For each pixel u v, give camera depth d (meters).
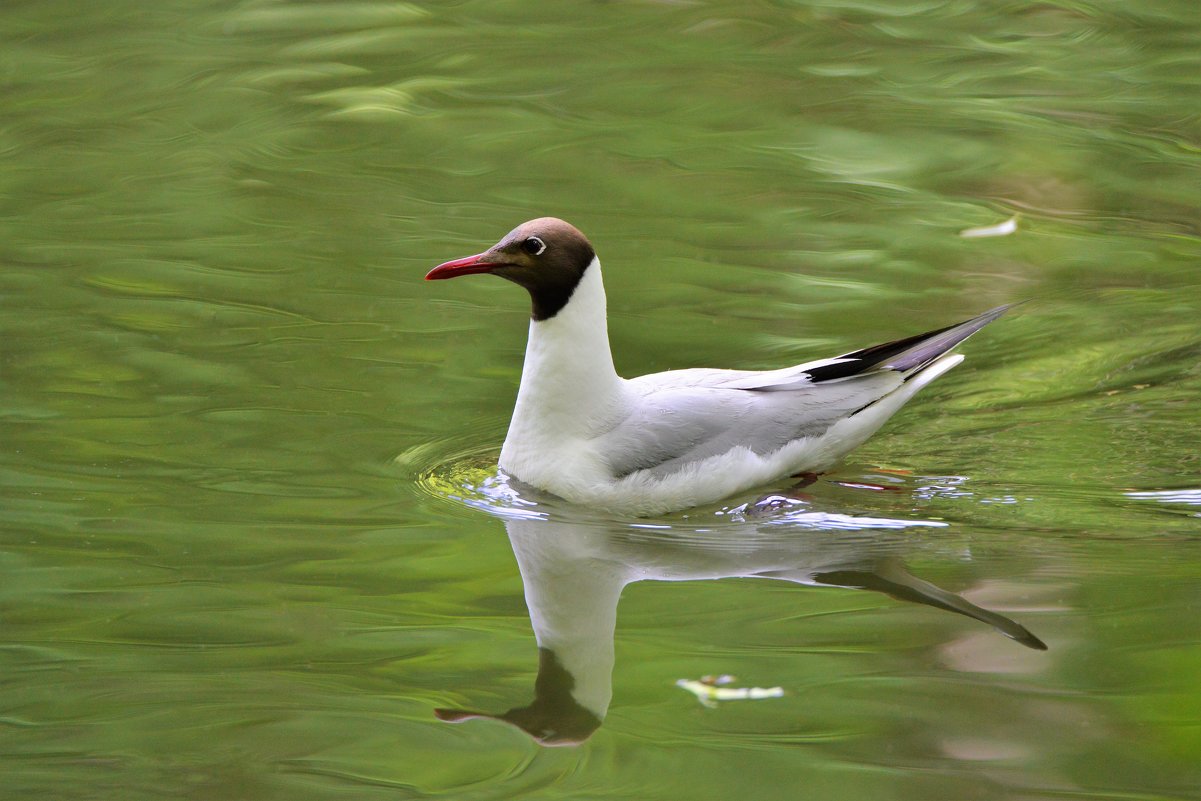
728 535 11.01
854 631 9.28
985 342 14.40
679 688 8.62
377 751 7.97
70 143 19.62
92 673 8.72
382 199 17.88
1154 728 8.06
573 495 11.45
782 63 22.47
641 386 11.91
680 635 9.28
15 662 8.83
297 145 19.64
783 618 9.51
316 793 7.61
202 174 18.70
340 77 22.02
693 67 22.31
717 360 13.76
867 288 15.48
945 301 15.18
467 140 19.80
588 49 23.00
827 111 20.77
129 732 8.12
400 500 11.25
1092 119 20.39
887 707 8.35
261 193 18.09
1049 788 7.59
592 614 9.59
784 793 7.61
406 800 7.54
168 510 10.90
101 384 13.12
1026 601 9.61
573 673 8.79
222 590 9.76
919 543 10.70
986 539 10.70
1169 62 22.19
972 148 19.55
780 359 13.77
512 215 17.36
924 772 7.75
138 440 12.08
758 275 15.84
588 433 11.55
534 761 7.91
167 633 9.19
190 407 12.73
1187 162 19.00
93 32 23.56
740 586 10.04
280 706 8.45
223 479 11.46
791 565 10.41
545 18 24.28
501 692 8.60
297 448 12.07
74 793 7.60
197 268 15.90
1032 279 15.77
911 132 20.09
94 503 10.97
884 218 17.47
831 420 11.96
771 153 19.42
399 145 19.62
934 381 13.77
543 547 10.64
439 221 17.19
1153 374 13.58
